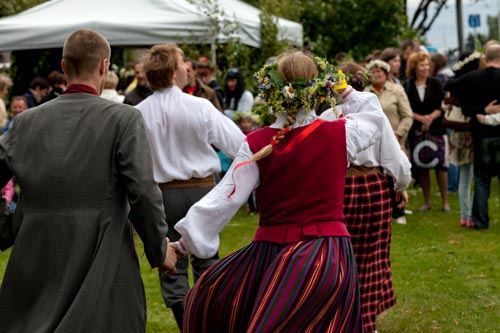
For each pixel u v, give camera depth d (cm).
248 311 314
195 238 316
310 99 319
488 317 510
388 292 467
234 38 1073
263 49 1141
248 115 873
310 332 300
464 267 641
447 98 805
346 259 310
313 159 313
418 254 693
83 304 290
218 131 443
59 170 301
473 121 783
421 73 874
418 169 916
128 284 302
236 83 951
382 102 797
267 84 324
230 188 316
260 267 314
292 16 1417
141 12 1034
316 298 300
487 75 770
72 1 1067
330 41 1580
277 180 315
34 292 301
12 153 310
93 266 293
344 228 317
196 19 1023
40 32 991
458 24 1919
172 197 443
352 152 321
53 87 918
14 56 1334
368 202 448
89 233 297
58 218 300
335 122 323
